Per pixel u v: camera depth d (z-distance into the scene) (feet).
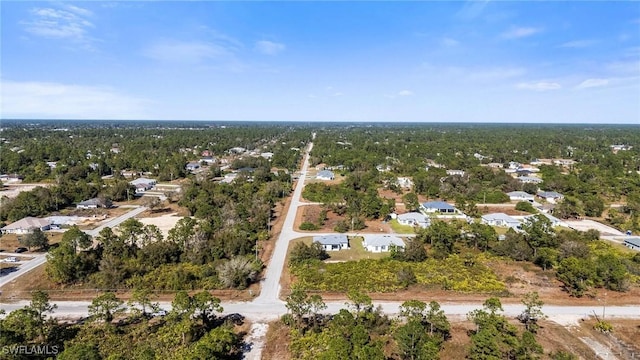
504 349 123.24
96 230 261.85
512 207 332.19
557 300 165.89
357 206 301.43
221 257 208.33
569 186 384.27
